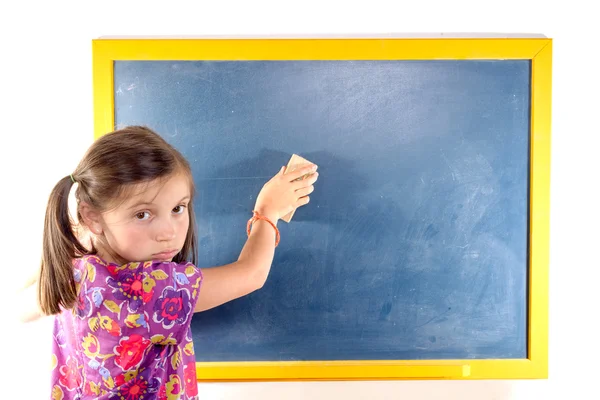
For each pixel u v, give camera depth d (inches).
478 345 42.3
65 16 41.7
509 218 41.7
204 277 34.5
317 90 40.8
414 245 41.7
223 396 42.9
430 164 41.3
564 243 42.8
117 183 29.1
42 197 42.2
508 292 42.1
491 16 42.0
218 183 41.1
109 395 30.7
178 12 41.8
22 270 42.2
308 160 41.1
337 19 41.9
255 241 38.0
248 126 40.9
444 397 43.3
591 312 42.8
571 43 42.3
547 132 41.1
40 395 42.6
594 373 42.9
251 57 40.5
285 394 43.0
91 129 41.9
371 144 41.1
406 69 40.9
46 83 41.8
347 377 41.9
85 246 35.2
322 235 41.6
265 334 42.1
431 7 41.9
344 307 41.9
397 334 42.1
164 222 30.7
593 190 42.5
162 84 40.6
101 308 30.3
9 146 42.0
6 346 42.6
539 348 42.1
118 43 40.2
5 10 41.6
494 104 41.1
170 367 32.8
